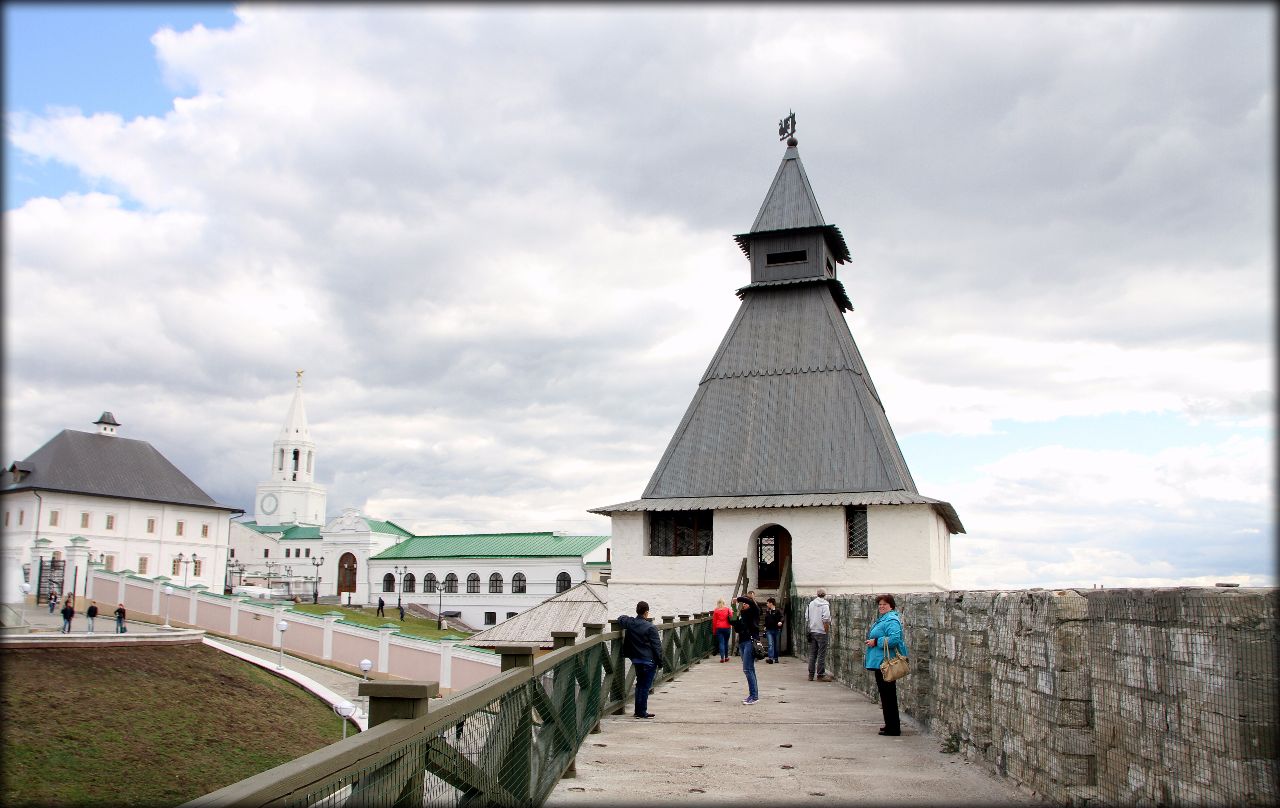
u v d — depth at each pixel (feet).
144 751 73.20
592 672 40.29
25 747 67.51
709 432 134.72
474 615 306.76
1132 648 20.34
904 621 46.42
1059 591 24.11
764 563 132.57
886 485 123.24
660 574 127.75
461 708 18.02
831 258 150.10
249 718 87.97
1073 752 23.22
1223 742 16.44
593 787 29.48
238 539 361.10
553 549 309.01
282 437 424.05
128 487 257.96
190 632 106.22
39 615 155.22
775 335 139.64
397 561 320.29
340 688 114.42
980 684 32.37
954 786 29.22
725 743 38.01
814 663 66.90
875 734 40.45
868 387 138.62
